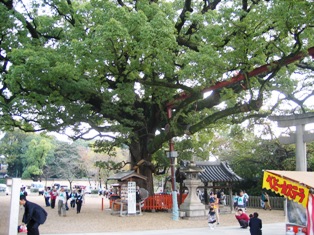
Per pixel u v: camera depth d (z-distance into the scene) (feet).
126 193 74.59
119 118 80.89
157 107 82.79
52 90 65.72
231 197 85.35
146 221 65.16
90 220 65.67
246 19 50.03
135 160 87.92
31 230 31.78
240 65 53.47
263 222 66.28
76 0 82.43
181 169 76.84
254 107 58.85
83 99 72.74
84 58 51.88
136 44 50.96
